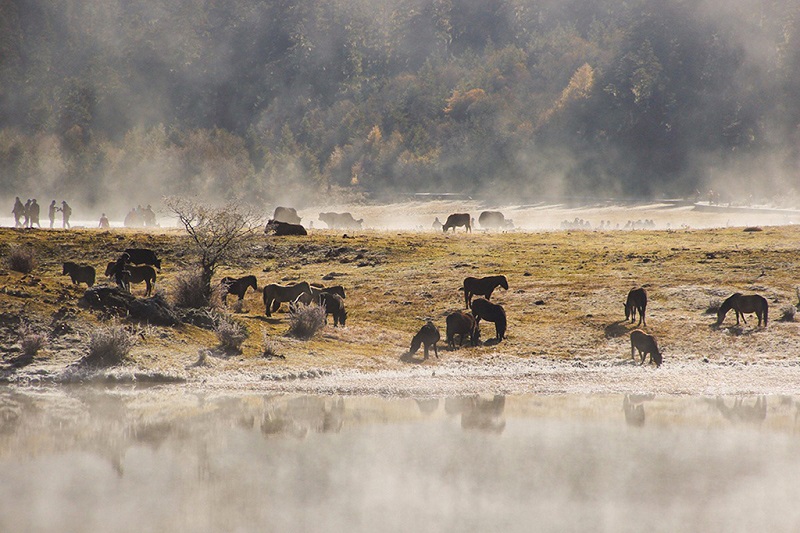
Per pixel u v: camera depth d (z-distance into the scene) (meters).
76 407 21.81
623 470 16.70
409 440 19.12
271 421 20.95
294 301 34.38
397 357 30.55
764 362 31.12
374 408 22.97
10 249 41.31
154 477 15.87
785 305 37.72
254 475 16.11
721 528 13.48
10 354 26.00
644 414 22.59
